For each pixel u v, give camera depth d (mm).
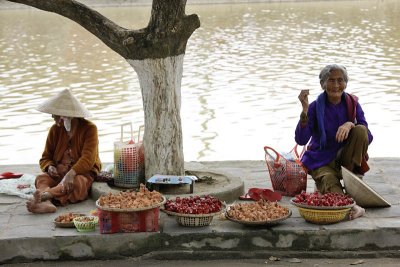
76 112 6809
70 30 34875
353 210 6207
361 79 18484
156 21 6707
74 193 6801
